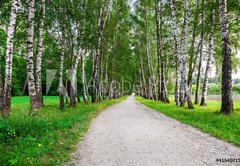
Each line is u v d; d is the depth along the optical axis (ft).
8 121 28.45
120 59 148.36
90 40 62.69
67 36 63.46
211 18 60.95
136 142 23.75
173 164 16.76
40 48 55.26
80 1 60.39
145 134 28.07
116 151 20.30
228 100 41.83
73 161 17.56
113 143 23.35
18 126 26.00
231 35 64.95
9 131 23.08
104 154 19.40
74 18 58.44
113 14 111.96
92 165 16.63
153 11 119.55
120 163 17.03
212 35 63.77
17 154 17.56
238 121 32.99
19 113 43.16
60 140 23.20
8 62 38.78
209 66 67.51
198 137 26.22
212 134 27.99
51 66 93.30
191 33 86.02
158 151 20.24
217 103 83.97
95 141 24.34
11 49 38.60
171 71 146.92
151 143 23.26
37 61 55.31
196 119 40.16
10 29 37.73
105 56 132.46
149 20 127.54
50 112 47.78
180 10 80.69
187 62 89.35
